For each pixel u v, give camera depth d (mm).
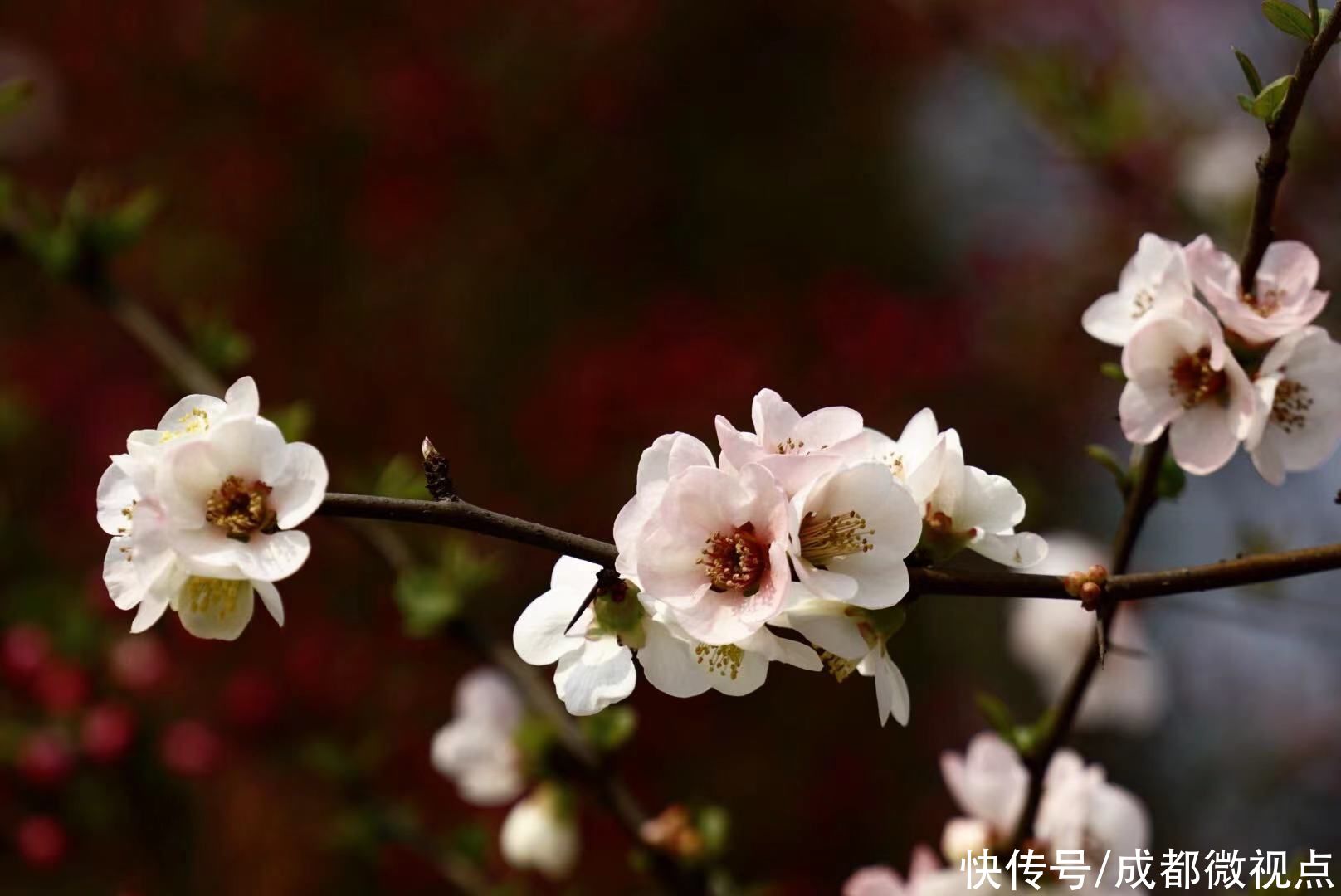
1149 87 6527
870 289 8867
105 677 5105
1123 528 2512
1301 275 2344
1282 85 2066
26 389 7703
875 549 1885
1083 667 2516
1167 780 7434
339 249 8852
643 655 1961
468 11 9391
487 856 4250
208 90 9039
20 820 4914
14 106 3619
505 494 8086
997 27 6613
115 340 8016
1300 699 7469
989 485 2057
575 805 3561
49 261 3852
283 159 8938
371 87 9094
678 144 9555
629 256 9242
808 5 9680
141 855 5203
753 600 1814
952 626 8234
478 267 8977
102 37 8953
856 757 7754
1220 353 2250
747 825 7438
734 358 8352
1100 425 8289
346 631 7168
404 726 7004
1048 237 8523
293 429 3004
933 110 9602
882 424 8336
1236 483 6801
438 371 8617
